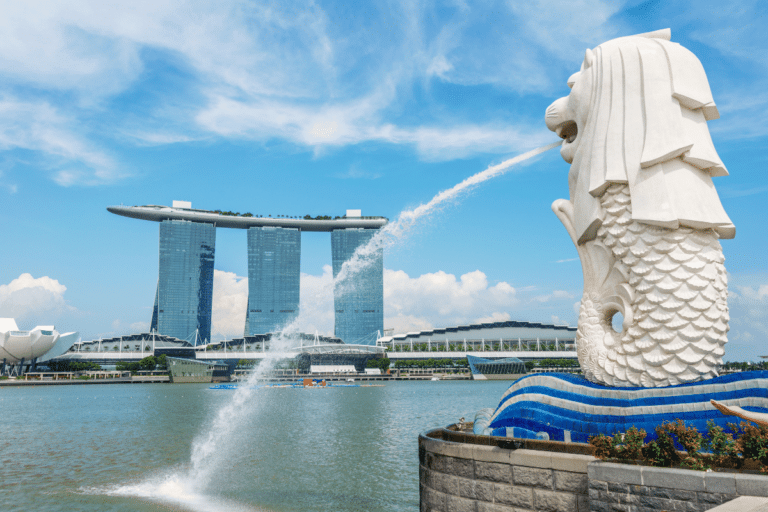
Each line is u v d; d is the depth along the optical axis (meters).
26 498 27.22
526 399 16.52
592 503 11.24
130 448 42.38
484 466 13.43
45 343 186.50
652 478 10.51
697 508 9.91
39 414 72.00
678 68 15.18
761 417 10.91
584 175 16.69
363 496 27.28
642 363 15.05
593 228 16.58
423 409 74.81
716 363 14.66
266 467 34.41
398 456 37.91
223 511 24.83
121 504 26.23
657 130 14.98
